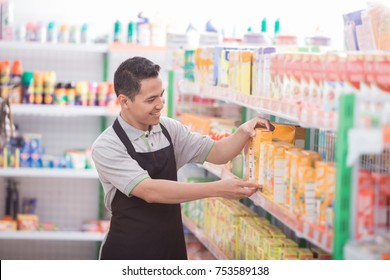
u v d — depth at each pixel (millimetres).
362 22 4152
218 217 5328
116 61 8469
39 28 7727
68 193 8539
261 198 4043
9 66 7676
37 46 7652
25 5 8203
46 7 8227
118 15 8312
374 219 2930
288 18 7512
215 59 5477
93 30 8234
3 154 7684
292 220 3482
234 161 4914
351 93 2887
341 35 7180
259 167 4180
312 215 3328
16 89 7688
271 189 3930
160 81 4293
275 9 7812
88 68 8445
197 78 6035
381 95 2877
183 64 6934
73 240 8602
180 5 8273
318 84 3395
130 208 4438
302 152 3670
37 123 8461
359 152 2793
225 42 6207
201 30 8266
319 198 3225
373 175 2973
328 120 3039
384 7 3996
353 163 2891
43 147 8492
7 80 7656
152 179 4258
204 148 4699
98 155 4375
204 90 5723
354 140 2809
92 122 8539
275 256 3957
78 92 7781
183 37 6957
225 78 5219
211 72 5602
